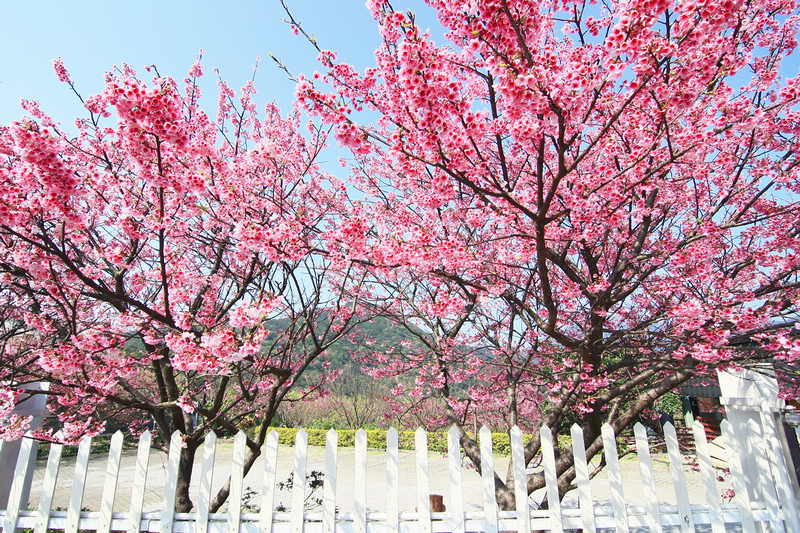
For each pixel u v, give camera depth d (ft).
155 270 11.91
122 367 12.10
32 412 11.35
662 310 14.46
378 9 8.83
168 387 14.03
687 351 11.03
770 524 8.55
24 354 13.05
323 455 47.96
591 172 12.82
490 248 16.39
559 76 7.20
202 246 16.14
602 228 11.99
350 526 8.36
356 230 10.31
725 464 20.11
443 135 7.75
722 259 15.61
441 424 21.11
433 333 17.30
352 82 9.75
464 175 8.91
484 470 8.61
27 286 10.63
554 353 15.85
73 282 11.03
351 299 19.95
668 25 8.12
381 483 34.40
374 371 20.56
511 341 17.03
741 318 10.50
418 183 15.11
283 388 14.83
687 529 8.41
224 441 55.62
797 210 13.21
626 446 19.89
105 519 8.43
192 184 9.50
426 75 7.30
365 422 52.70
